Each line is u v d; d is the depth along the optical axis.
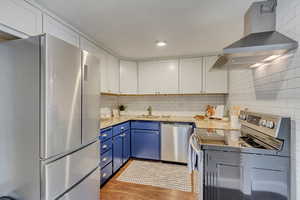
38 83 1.11
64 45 1.25
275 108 1.33
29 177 1.14
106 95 3.32
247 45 1.15
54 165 1.17
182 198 1.94
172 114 3.59
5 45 1.20
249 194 1.20
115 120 2.85
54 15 1.64
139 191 2.09
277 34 1.21
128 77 3.40
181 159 2.91
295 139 1.09
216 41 2.39
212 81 3.08
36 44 1.11
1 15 1.19
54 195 1.16
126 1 1.42
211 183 1.26
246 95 2.00
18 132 1.17
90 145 1.58
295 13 1.09
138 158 3.19
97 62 1.70
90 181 1.58
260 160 1.18
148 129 3.09
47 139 1.11
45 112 1.10
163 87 3.34
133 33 2.11
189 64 3.21
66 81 1.27
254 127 1.47
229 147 1.24
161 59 3.36
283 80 1.22
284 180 1.14
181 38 2.28
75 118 1.37
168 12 1.60
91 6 1.50
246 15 1.50
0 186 1.23
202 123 2.41
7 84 1.20
